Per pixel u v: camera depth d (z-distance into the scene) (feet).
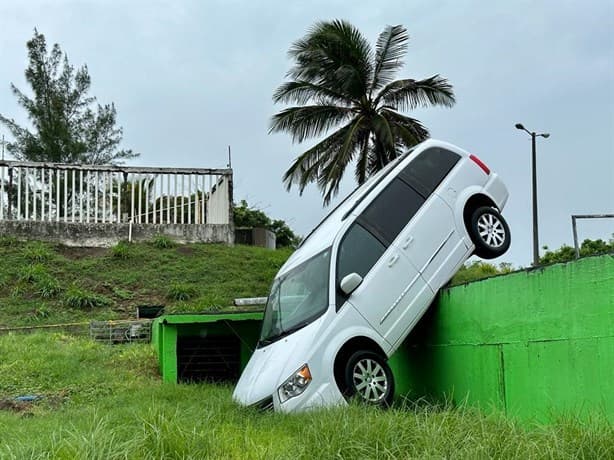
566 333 22.53
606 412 20.06
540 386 23.86
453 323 30.73
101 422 21.48
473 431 18.37
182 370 43.57
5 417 28.81
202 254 70.13
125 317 57.06
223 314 41.78
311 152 94.68
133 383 38.91
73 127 137.90
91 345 46.93
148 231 72.54
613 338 20.34
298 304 31.58
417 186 33.53
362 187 35.42
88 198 72.38
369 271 31.04
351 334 29.63
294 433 23.02
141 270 65.82
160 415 21.52
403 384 36.60
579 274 21.93
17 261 65.00
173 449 19.33
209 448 20.12
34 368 39.58
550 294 23.44
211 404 29.09
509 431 18.04
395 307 31.09
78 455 17.63
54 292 60.08
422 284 31.94
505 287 26.35
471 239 33.91
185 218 75.46
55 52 137.39
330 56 92.53
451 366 30.81
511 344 25.80
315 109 94.38
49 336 48.60
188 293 61.26
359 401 28.14
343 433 19.45
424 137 94.22
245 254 71.15
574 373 22.04
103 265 66.33
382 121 90.27
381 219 32.22
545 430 17.44
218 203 76.43
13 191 71.05
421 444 18.15
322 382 28.53
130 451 18.45
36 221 69.97
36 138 134.51
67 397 35.58
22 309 57.31
